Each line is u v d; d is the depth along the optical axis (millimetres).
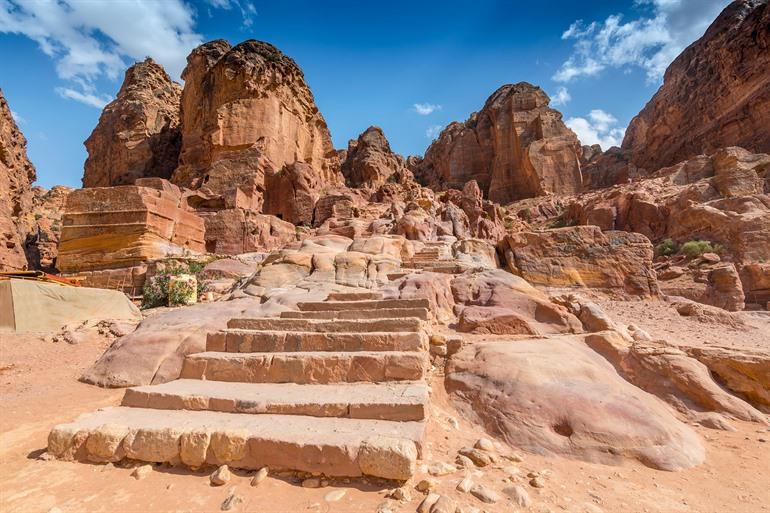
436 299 7984
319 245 12461
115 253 16781
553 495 2959
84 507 2879
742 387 5242
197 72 43312
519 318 6824
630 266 13258
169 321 7590
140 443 3523
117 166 49750
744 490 3176
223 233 23484
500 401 4379
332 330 5914
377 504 2814
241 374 4969
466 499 2828
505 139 62062
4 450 3984
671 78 67750
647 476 3350
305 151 42625
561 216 43812
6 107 35188
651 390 5207
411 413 3742
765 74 45844
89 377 6605
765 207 27969
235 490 3018
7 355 7758
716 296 19719
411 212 20906
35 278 13180
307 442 3211
